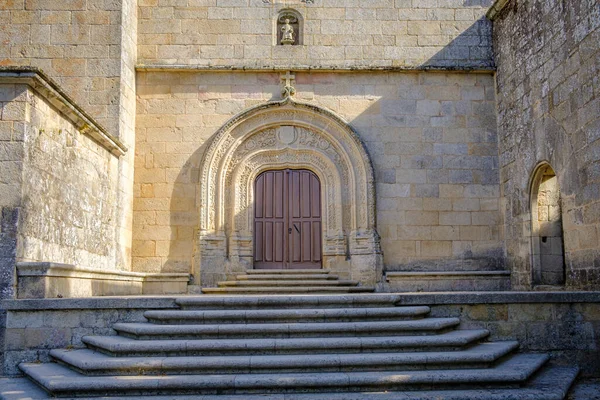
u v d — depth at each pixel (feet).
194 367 24.52
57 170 35.01
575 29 37.04
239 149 50.65
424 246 49.57
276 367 24.58
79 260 38.06
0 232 30.32
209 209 49.01
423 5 52.21
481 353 25.55
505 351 27.25
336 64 51.26
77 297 33.22
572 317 30.40
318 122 50.93
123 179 46.78
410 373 24.12
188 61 50.88
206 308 30.22
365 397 22.54
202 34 51.29
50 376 25.02
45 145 33.53
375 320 29.09
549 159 40.70
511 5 47.70
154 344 25.91
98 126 39.83
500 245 49.67
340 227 49.47
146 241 49.01
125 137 47.34
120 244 45.98
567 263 37.86
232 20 51.55
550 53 40.68
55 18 46.75
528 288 44.16
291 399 22.40
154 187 49.62
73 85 45.93
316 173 50.96
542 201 44.57
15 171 30.89
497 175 50.55
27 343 29.30
